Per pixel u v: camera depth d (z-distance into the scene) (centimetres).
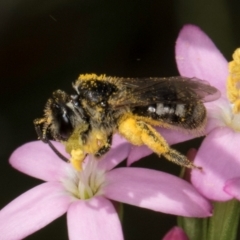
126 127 6
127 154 7
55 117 6
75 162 6
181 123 6
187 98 6
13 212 6
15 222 6
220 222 7
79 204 6
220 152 6
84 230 6
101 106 6
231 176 6
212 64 7
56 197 6
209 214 6
